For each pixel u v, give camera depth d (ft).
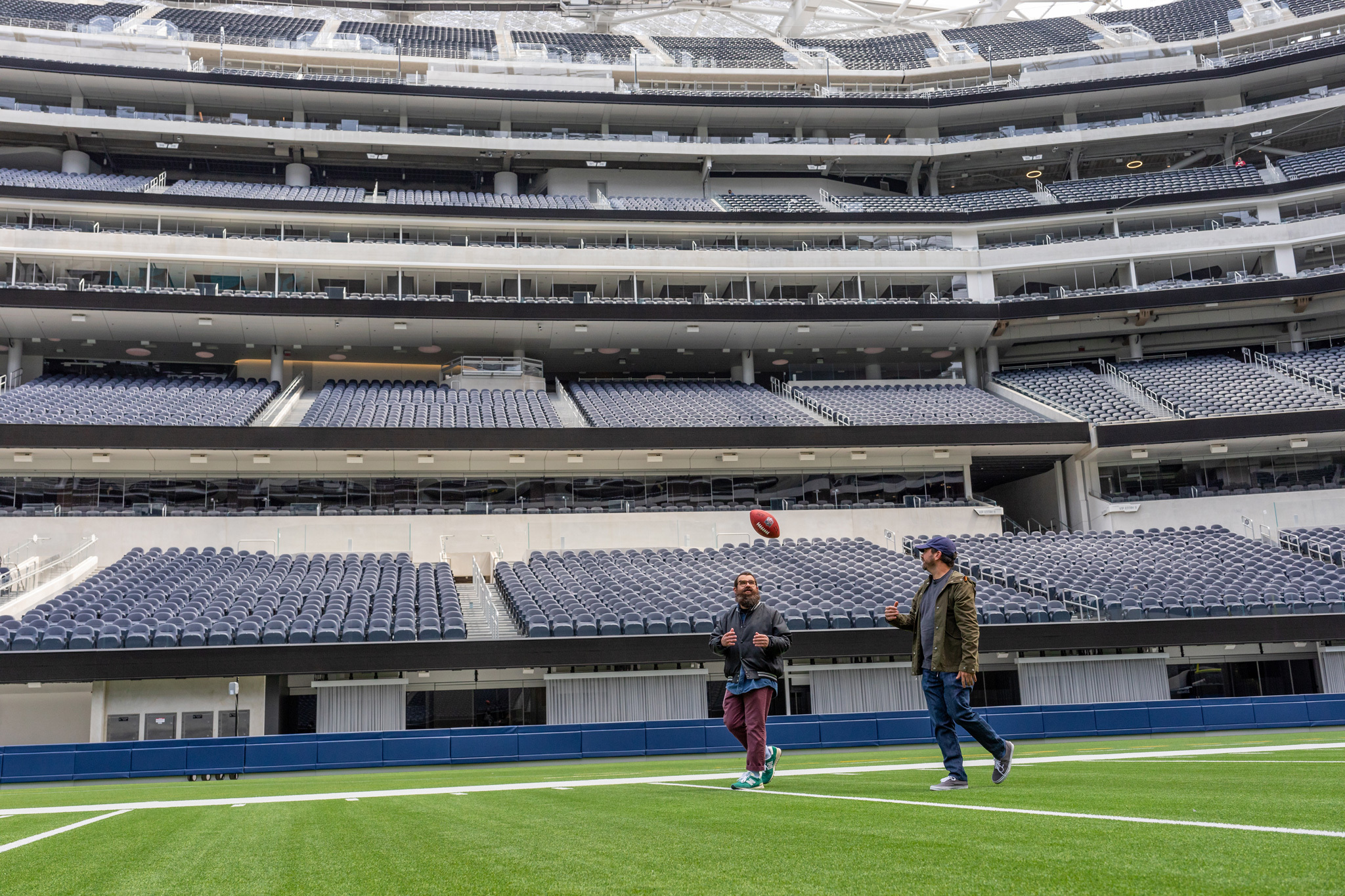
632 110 133.80
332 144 125.29
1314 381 106.22
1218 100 136.56
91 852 15.47
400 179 136.46
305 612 68.28
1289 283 110.32
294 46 138.92
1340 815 14.39
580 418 106.63
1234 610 74.02
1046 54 149.38
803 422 104.42
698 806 18.57
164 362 115.14
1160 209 119.14
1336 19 138.62
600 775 35.81
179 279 106.73
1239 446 100.68
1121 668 72.18
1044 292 119.65
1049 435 99.60
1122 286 117.91
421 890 11.07
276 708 64.13
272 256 108.47
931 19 173.37
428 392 109.19
